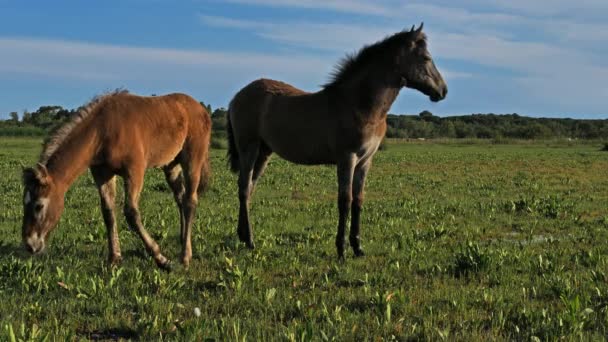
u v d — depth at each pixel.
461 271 7.09
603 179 21.84
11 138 54.50
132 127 7.05
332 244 8.95
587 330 5.03
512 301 5.89
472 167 27.84
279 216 11.77
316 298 5.89
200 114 8.41
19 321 5.07
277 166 25.94
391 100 8.04
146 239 7.12
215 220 10.94
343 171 8.04
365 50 7.93
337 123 8.01
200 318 5.09
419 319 5.29
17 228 9.67
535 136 87.81
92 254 7.89
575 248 8.86
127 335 5.01
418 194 16.45
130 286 6.18
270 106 8.88
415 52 7.92
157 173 21.42
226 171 22.95
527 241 9.45
